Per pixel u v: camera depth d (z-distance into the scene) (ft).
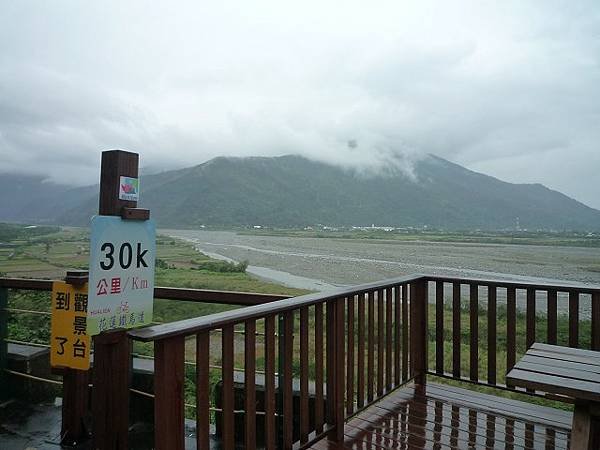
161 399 5.46
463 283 11.82
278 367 9.91
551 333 10.61
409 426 9.71
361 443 8.89
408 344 12.00
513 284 11.02
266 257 237.25
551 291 10.62
